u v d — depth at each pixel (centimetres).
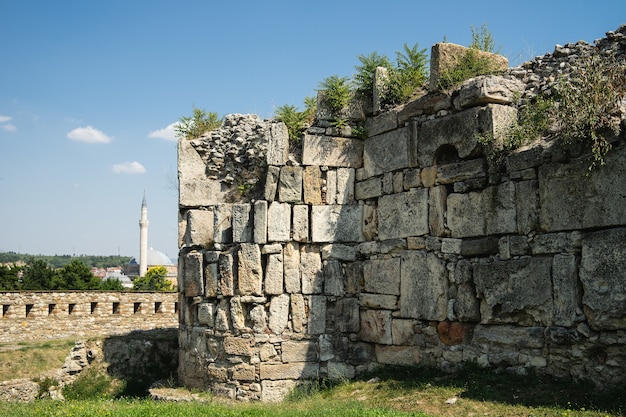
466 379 1161
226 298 1488
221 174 1661
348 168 1550
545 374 1081
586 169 1036
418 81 1499
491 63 1364
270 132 1516
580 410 923
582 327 1023
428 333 1312
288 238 1491
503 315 1159
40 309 2270
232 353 1456
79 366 1809
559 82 1113
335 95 1542
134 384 1788
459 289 1246
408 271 1366
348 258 1521
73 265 4456
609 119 1006
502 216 1177
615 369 982
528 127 1177
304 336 1472
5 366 1778
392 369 1373
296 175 1512
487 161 1216
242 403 1346
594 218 1020
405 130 1411
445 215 1303
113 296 2405
